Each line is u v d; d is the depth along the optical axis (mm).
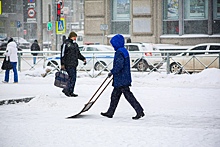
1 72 47875
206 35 69375
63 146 15117
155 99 27109
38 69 45438
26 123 19344
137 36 72188
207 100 26703
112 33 74375
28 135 16875
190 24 70438
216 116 21344
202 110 23094
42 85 35562
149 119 20531
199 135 16656
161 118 20781
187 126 18797
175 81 38250
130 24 72688
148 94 29438
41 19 75625
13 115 21891
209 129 17844
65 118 20906
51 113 22469
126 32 73875
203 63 42969
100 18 73875
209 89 32219
